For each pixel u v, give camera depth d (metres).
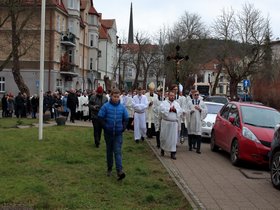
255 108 13.22
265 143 11.57
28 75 49.91
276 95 49.91
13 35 33.53
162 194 8.05
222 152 14.82
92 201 7.36
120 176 9.00
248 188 9.17
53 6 49.78
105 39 86.50
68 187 8.26
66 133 17.27
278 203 7.94
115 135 9.31
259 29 60.53
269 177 10.52
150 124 17.92
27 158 11.12
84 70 66.00
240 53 61.28
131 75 100.81
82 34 64.50
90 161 11.15
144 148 14.37
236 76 61.84
